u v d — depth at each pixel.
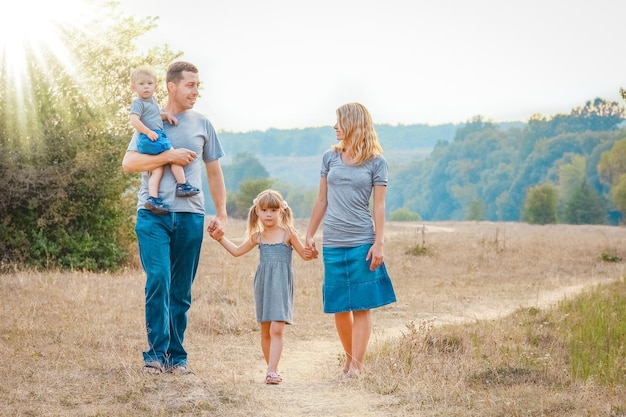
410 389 7.17
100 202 20.39
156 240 7.41
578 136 169.00
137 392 6.78
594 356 8.98
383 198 7.84
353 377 7.73
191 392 6.84
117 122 21.08
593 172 145.50
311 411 6.53
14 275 16.77
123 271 20.42
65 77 20.11
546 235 38.53
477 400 6.80
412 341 9.11
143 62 21.33
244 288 15.26
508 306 14.84
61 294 13.09
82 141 20.11
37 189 19.62
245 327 11.21
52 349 8.75
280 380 7.56
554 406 6.56
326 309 7.91
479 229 51.22
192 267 7.73
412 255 25.52
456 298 15.65
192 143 7.61
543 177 166.75
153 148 7.37
